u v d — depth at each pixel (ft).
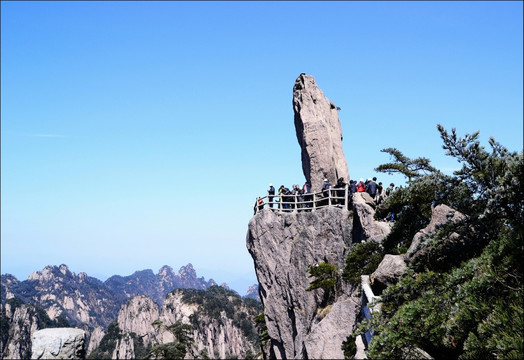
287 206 147.02
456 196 54.90
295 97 155.74
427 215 79.25
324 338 94.63
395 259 62.75
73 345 27.37
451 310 40.83
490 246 42.83
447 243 52.70
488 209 44.98
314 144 146.41
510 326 35.45
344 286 119.44
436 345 43.04
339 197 134.92
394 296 49.29
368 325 49.26
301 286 133.28
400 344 42.98
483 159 47.62
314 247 132.98
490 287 39.32
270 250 143.54
